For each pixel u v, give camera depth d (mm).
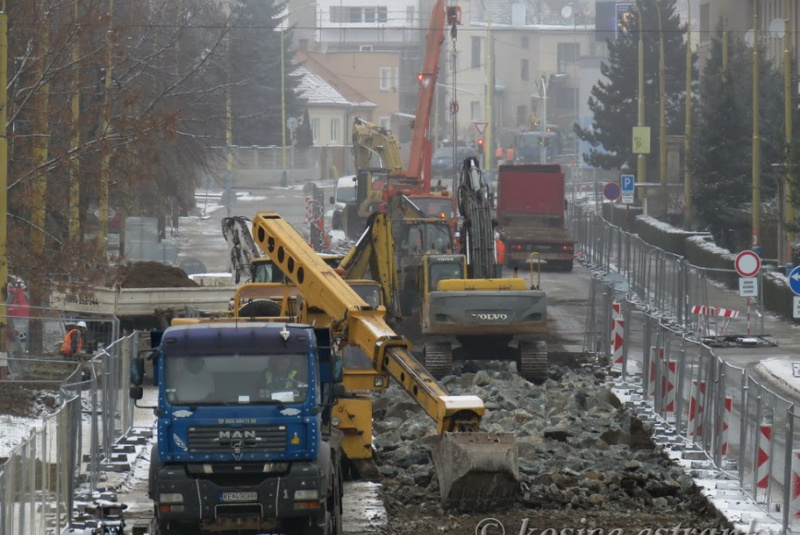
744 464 55406
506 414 70438
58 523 46875
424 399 50688
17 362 71562
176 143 120438
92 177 88812
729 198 166750
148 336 83688
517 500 52312
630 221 176250
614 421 71000
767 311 122875
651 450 64625
